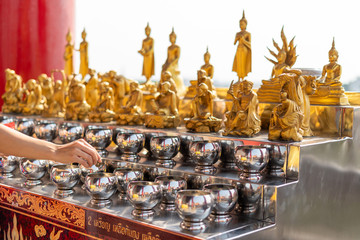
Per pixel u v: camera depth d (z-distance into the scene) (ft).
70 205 5.41
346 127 5.91
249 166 4.93
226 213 4.73
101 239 5.07
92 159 4.78
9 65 12.91
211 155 5.33
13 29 12.84
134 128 6.82
